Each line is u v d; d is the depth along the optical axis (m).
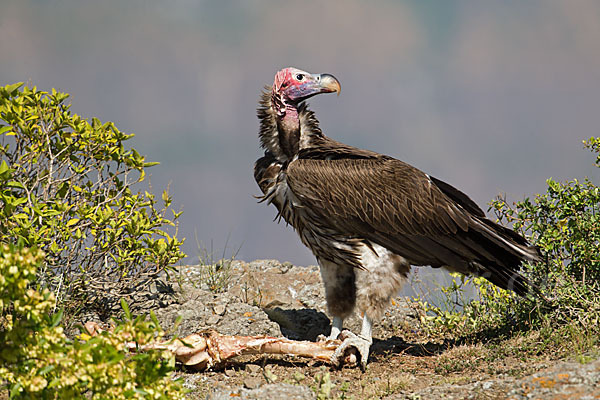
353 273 13.03
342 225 12.49
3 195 11.56
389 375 10.94
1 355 6.88
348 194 12.46
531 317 12.82
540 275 12.93
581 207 13.11
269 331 13.16
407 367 11.52
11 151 12.92
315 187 12.45
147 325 7.37
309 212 12.62
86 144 13.19
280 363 11.67
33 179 13.04
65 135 13.20
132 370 7.01
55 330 7.03
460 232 12.63
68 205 13.11
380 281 12.32
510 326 13.29
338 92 13.33
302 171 12.52
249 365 11.23
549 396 8.20
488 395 8.61
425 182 12.78
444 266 12.95
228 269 16.66
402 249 12.55
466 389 8.94
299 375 10.19
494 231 12.58
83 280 13.13
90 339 7.19
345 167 12.70
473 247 12.68
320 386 9.61
